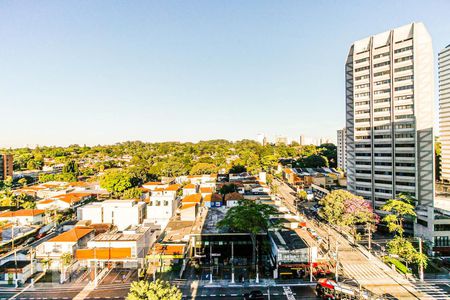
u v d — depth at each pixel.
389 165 103.75
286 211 97.94
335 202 89.44
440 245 74.50
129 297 38.09
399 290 56.56
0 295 55.97
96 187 156.38
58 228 99.25
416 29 99.31
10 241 81.88
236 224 66.00
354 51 113.94
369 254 74.75
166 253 66.00
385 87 105.38
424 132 97.50
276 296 54.59
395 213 88.62
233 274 62.00
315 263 64.12
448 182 164.25
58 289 58.16
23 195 132.38
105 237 68.56
